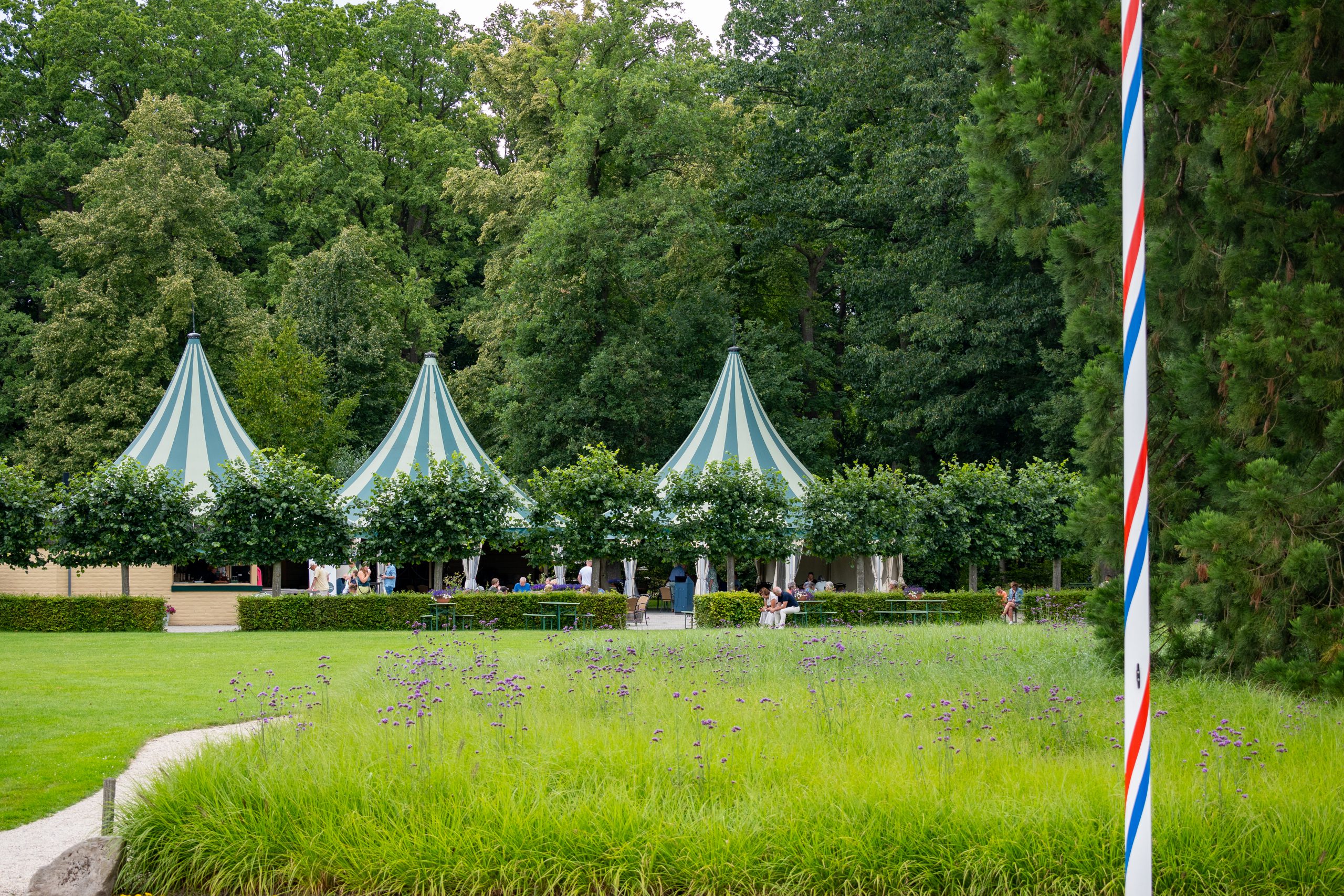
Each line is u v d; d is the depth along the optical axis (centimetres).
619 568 3553
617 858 661
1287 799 686
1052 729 924
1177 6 1272
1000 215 1333
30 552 2572
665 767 768
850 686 1152
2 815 842
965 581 3553
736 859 656
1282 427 1111
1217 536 1102
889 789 704
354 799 716
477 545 2756
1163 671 1258
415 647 1864
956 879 647
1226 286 1218
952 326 3425
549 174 3941
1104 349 1348
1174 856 636
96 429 3884
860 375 4047
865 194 3738
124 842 691
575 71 3978
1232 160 1146
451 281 5269
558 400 3975
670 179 4047
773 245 4134
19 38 4978
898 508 2950
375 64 5728
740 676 1284
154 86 4962
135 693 1383
